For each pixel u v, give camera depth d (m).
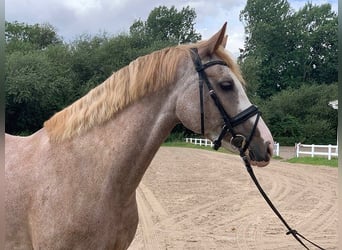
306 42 57.28
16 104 34.69
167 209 8.50
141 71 2.84
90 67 45.50
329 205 9.06
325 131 41.00
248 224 7.38
